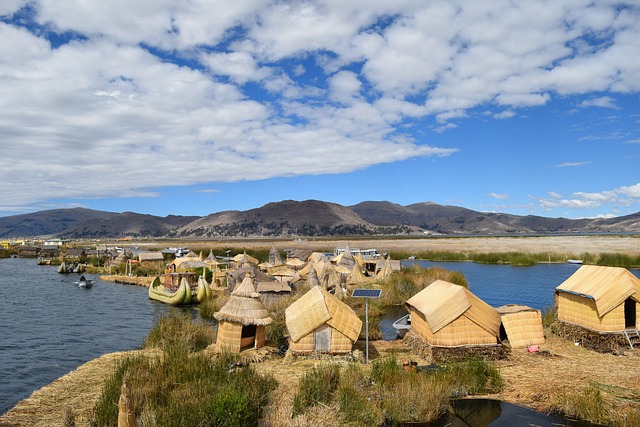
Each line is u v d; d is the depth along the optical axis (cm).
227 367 1488
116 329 2919
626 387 1309
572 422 1125
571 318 1930
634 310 1839
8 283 5675
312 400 1210
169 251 9350
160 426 979
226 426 1009
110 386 1278
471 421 1147
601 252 7712
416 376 1334
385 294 3419
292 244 14938
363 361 1667
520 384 1373
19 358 2205
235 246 13088
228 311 1767
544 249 9181
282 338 2058
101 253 9856
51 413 1209
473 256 7756
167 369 1387
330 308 1719
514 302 3528
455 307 1673
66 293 4734
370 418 1125
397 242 15425
